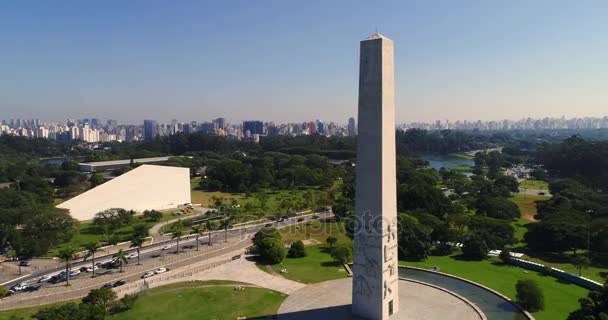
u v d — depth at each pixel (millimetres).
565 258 100312
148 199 158375
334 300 73562
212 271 92000
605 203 141750
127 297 72438
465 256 103375
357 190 62125
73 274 92562
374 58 58000
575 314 58344
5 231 109625
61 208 132250
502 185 196375
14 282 89500
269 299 75312
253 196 188250
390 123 60062
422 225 110562
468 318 65375
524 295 70875
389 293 64188
